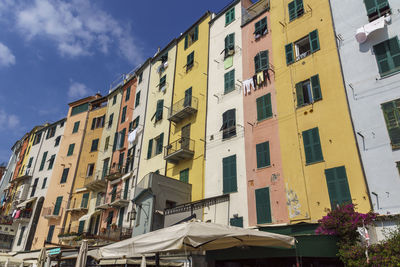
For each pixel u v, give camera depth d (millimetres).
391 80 13766
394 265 9453
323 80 16312
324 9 17906
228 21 24938
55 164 40344
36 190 40594
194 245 8523
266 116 18391
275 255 11922
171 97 27359
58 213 35438
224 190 18719
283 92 18078
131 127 32031
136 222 21594
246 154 18516
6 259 25078
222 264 15250
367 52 15031
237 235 9109
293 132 16594
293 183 15492
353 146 13953
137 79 35344
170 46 31172
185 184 21422
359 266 10320
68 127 42406
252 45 21703
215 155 20562
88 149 37906
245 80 20766
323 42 17156
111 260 16078
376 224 11508
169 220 19688
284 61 18891
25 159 47812
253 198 16984
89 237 28094
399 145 12586
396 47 14062
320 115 15750
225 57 23344
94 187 33594
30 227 37219
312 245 11734
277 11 20844
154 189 20250
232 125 20172
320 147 15086
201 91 24250
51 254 21453
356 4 16438
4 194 49062
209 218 18422
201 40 26922
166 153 25141
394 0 14914
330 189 13961
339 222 11609
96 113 40469
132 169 28938
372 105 14000
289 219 14938
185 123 24484
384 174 12609
